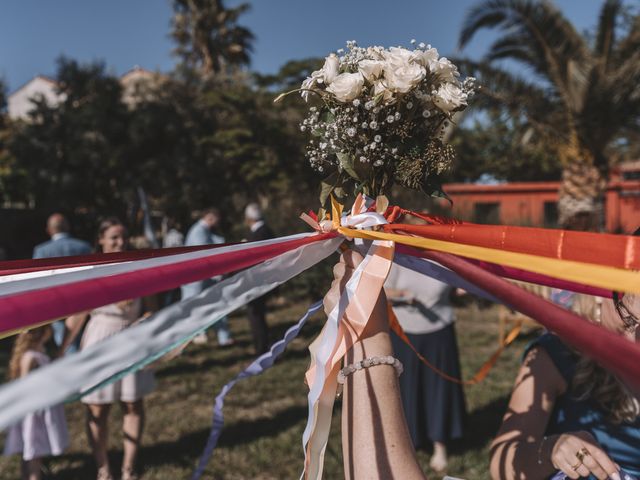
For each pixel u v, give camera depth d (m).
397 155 1.23
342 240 1.16
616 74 10.85
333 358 1.01
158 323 0.74
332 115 1.27
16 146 19.02
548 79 11.86
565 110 11.88
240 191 19.27
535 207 14.66
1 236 16.11
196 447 4.35
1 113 27.42
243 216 18.70
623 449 1.26
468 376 5.91
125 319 3.63
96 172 18.58
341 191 1.33
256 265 0.99
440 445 3.95
